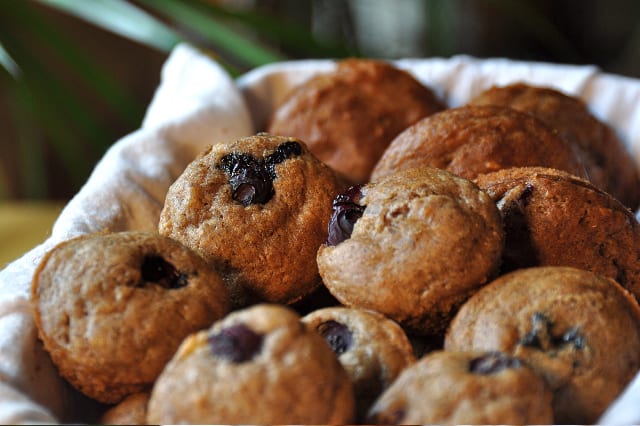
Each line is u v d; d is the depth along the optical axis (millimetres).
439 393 269
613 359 289
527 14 760
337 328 309
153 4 600
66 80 874
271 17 622
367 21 926
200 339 274
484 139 384
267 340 268
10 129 868
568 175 351
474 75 482
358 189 334
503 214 337
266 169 355
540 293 298
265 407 262
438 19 796
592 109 463
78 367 302
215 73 475
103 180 392
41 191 854
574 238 336
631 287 345
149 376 301
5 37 658
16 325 312
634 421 270
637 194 454
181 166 423
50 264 311
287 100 464
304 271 351
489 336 294
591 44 939
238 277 346
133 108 707
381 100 456
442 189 320
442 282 310
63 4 594
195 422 264
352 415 275
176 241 324
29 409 283
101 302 300
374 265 313
